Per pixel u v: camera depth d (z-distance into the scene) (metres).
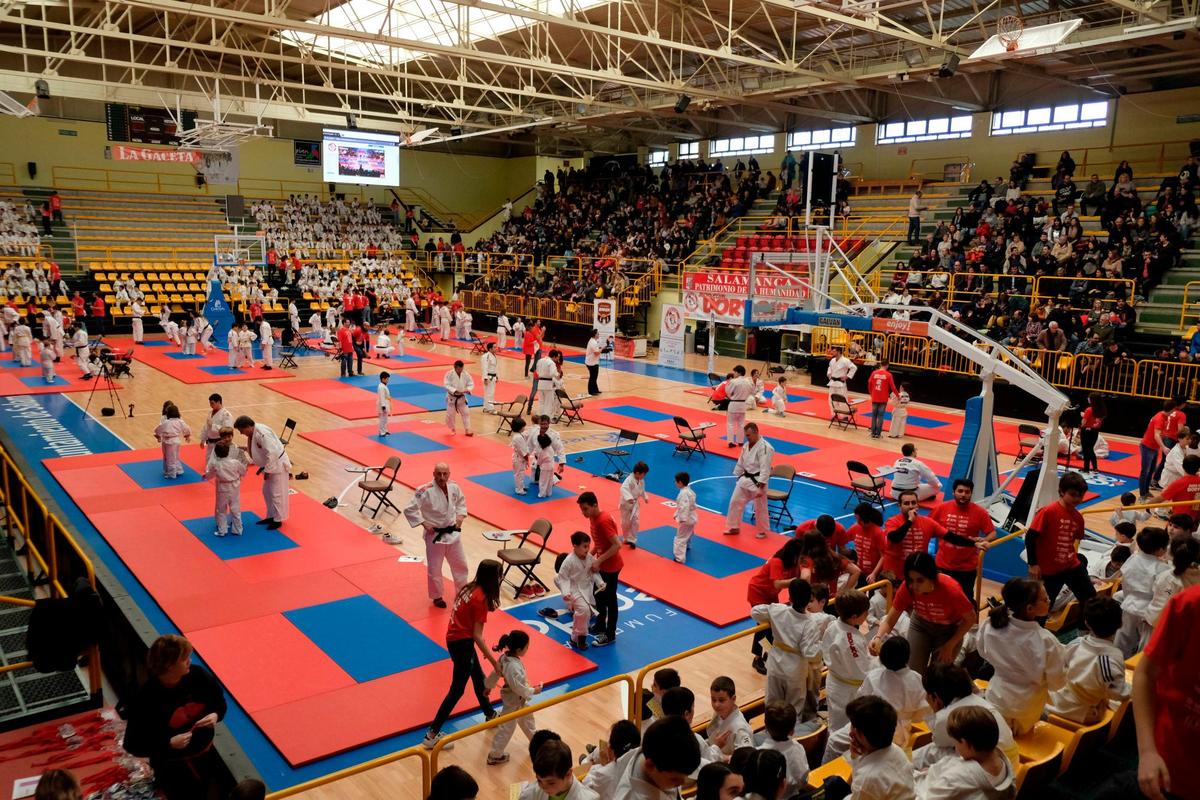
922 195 34.84
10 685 9.29
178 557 12.97
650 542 14.23
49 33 36.81
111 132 35.69
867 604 7.34
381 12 31.89
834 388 26.47
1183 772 2.75
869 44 30.94
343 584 12.19
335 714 8.85
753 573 12.98
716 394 21.98
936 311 13.80
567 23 20.94
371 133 42.41
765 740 6.52
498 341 37.19
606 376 31.27
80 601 8.62
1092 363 22.70
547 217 49.69
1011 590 6.27
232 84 43.06
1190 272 25.55
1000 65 28.11
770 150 42.38
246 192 47.91
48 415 22.33
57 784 4.70
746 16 29.22
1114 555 10.47
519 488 16.77
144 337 37.91
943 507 10.09
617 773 5.46
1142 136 30.27
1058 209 29.39
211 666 9.75
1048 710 6.75
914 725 7.16
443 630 10.88
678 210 42.72
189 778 6.02
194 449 19.23
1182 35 20.88
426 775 5.96
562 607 11.75
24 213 40.62
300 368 30.98
